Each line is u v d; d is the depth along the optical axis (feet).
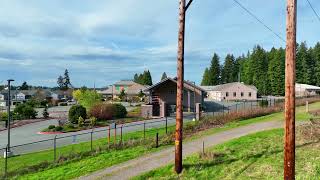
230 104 230.68
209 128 98.89
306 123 96.02
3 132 142.61
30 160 75.10
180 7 52.95
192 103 189.26
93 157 70.95
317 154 60.18
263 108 140.46
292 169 37.58
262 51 421.59
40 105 312.71
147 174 54.03
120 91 442.09
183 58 53.31
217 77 479.41
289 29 37.29
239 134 85.15
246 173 51.65
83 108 156.25
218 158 60.64
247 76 427.74
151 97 189.06
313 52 411.75
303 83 381.81
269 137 77.77
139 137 95.96
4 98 433.07
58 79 633.61
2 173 61.93
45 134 131.13
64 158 70.23
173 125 124.67
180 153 54.03
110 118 165.89
